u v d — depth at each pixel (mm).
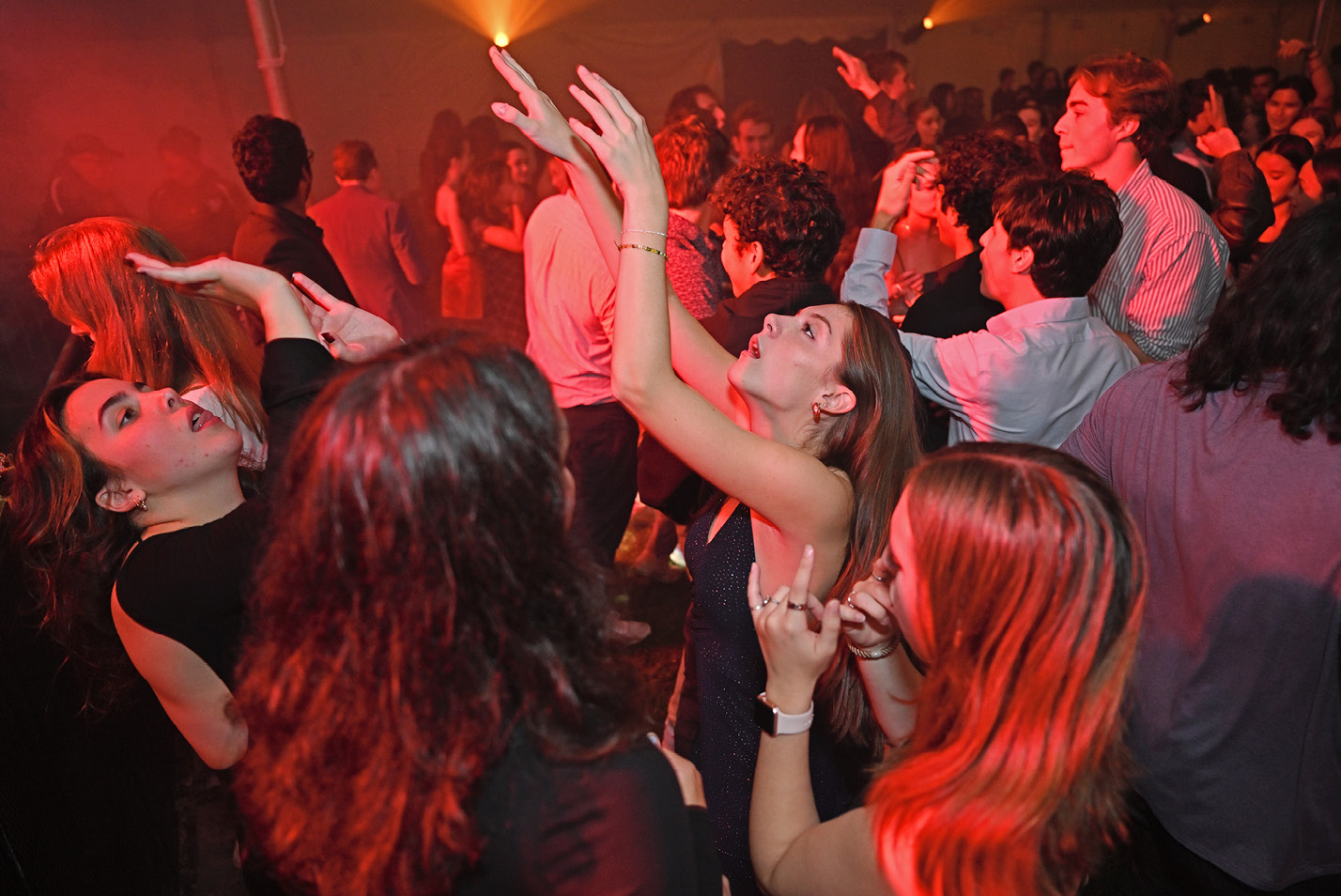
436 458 725
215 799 2562
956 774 889
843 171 4680
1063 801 914
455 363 764
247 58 8250
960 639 914
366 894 798
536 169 6766
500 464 748
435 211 6676
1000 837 863
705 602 1635
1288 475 1214
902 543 981
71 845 1598
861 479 1527
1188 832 1401
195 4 7988
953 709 923
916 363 2148
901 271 3887
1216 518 1280
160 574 1280
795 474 1360
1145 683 1404
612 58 8945
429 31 8492
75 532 1337
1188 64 9477
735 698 1642
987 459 943
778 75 9148
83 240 1697
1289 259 1201
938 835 890
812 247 2234
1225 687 1306
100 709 1774
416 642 740
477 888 807
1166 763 1391
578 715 785
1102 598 861
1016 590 870
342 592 753
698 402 1336
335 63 8422
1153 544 1395
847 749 1593
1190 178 4207
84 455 1293
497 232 5602
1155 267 2689
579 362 2748
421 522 724
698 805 997
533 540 773
